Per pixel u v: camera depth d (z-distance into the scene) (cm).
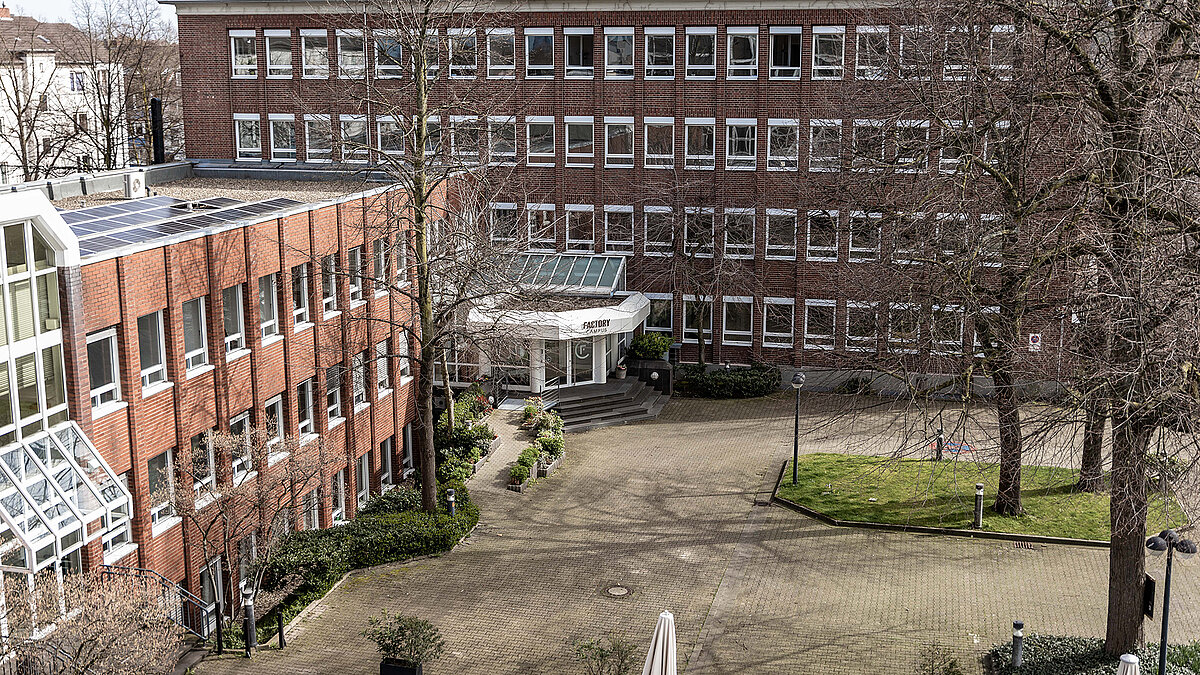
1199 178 2302
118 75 6431
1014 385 3003
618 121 5103
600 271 5100
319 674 2611
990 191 3130
